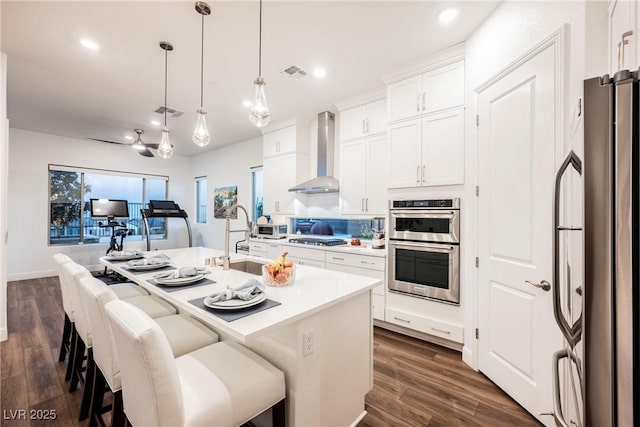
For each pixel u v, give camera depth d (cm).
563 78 157
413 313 295
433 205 282
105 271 554
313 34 248
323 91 362
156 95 372
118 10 217
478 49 238
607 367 66
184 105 407
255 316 125
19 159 529
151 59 287
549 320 167
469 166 251
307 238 451
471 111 248
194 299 150
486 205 224
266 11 219
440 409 189
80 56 281
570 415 149
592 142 68
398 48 270
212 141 617
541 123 173
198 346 166
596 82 67
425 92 291
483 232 228
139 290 254
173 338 164
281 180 484
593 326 68
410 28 241
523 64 188
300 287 171
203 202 743
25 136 534
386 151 348
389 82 318
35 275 545
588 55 142
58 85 343
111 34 247
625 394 64
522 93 189
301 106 416
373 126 361
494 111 216
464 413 185
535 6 178
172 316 199
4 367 240
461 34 249
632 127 63
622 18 117
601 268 67
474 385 215
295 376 135
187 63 294
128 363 104
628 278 63
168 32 245
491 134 219
